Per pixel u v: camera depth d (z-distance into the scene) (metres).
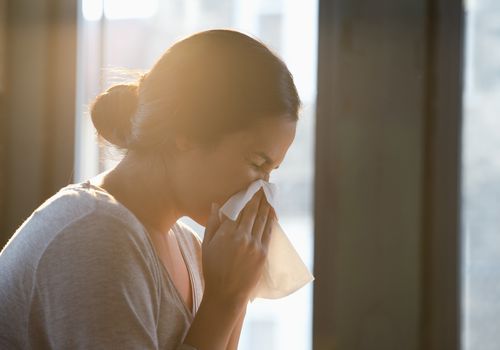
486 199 2.98
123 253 1.24
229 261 1.40
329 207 3.01
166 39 3.10
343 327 2.99
